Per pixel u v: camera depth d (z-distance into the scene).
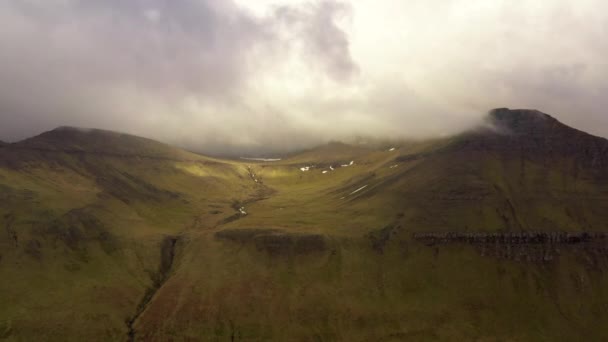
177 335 199.25
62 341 189.62
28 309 197.88
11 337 185.75
